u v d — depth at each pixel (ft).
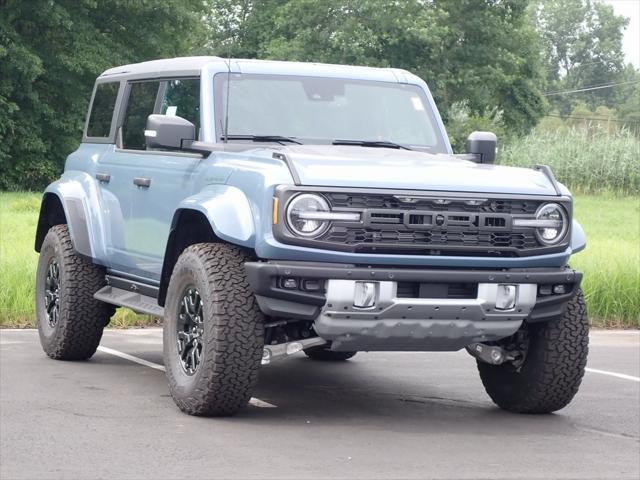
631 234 84.17
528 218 22.29
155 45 158.81
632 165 157.89
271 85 26.05
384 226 21.33
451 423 23.08
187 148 24.31
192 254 22.59
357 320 21.36
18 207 97.66
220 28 229.66
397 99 26.99
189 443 20.07
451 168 22.84
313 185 21.11
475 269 22.08
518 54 236.22
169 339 23.30
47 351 29.96
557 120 433.89
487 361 23.97
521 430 22.59
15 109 145.79
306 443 20.43
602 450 20.85
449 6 224.94
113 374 27.66
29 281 38.81
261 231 21.35
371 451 20.01
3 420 21.66
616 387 28.48
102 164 29.25
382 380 28.58
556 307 22.84
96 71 150.10
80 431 20.84
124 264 27.66
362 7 213.66
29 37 152.35
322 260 21.25
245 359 21.75
